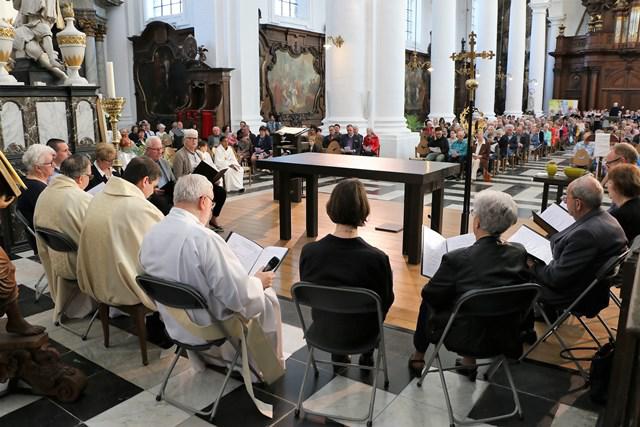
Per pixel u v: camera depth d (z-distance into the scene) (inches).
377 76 482.6
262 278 114.3
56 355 113.0
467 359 118.7
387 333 143.9
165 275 99.6
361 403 110.5
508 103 892.0
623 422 73.0
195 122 520.1
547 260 135.8
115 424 104.2
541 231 254.1
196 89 539.5
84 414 107.6
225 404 110.6
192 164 261.7
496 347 101.7
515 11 864.3
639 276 56.8
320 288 96.1
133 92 633.6
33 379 110.8
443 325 105.8
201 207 104.7
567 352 128.1
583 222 123.0
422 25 970.7
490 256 102.0
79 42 255.6
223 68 510.3
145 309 125.3
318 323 107.8
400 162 227.9
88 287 127.9
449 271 104.3
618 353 82.0
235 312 103.5
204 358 124.2
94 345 136.9
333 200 104.3
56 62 279.4
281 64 660.1
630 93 1003.3
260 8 628.1
